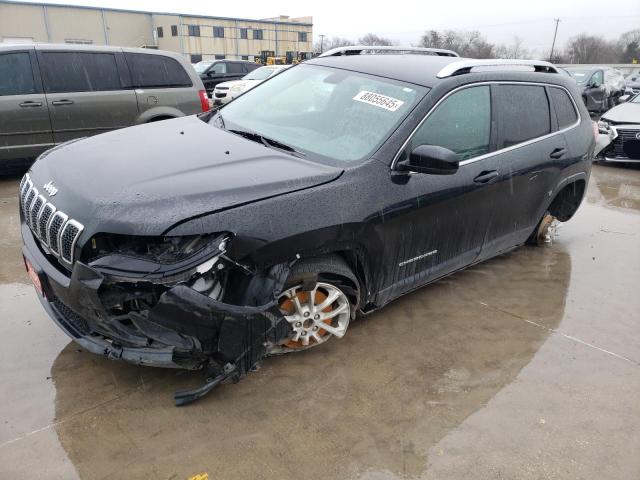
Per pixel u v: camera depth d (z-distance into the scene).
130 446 2.45
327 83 3.86
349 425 2.67
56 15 47.00
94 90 7.16
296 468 2.39
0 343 3.16
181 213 2.38
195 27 56.34
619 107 9.88
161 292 2.33
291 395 2.86
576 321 3.88
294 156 3.14
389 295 3.47
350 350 3.32
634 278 4.69
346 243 2.90
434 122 3.40
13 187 6.77
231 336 2.49
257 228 2.52
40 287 2.79
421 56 4.24
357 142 3.25
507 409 2.87
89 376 2.90
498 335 3.62
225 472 2.34
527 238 4.83
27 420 2.57
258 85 4.44
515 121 4.05
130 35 52.81
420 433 2.65
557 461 2.53
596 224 6.19
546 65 4.52
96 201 2.48
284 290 2.84
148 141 3.30
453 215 3.56
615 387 3.12
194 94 8.02
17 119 6.65
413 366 3.20
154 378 2.91
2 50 6.57
